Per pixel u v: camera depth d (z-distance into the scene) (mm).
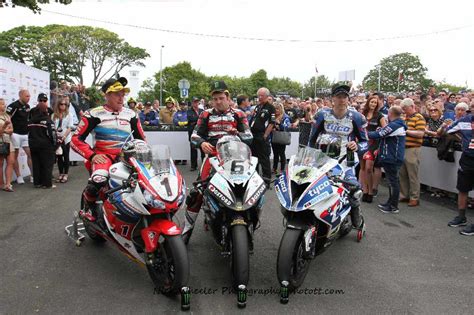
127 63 57844
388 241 5699
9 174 8336
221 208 4066
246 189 3959
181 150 12203
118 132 4949
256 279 4355
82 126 4809
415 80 63781
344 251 5285
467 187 6305
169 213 3912
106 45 54594
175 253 3664
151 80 63438
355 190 4516
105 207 4270
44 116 8461
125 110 5078
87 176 10062
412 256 5148
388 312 3725
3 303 3760
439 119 8961
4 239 5488
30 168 9336
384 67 65500
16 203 7383
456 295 4094
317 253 4328
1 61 8906
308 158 4367
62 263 4703
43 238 5539
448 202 8047
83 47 52625
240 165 4109
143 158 4016
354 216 5172
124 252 4309
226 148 4301
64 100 9219
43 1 10766
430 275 4578
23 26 54531
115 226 4137
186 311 3654
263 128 8828
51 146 8570
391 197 7211
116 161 4910
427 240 5762
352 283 4324
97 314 3594
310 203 3865
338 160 4938
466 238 5871
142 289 4078
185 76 62000
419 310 3775
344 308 3773
